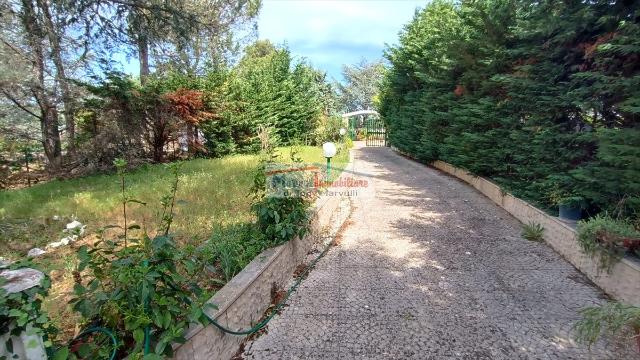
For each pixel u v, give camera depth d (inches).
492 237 201.9
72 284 120.3
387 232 213.3
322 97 1082.7
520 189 244.2
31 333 59.1
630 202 144.0
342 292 138.9
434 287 142.2
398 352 102.9
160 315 72.5
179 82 550.3
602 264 135.7
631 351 101.0
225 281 118.6
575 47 184.4
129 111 437.7
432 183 374.9
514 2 211.2
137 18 431.2
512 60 261.7
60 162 414.6
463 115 339.6
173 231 167.0
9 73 362.9
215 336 93.0
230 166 387.5
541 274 152.9
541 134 200.1
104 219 197.2
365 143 1027.9
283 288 141.9
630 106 135.0
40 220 196.4
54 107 407.5
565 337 108.6
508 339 108.2
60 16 392.5
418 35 514.9
